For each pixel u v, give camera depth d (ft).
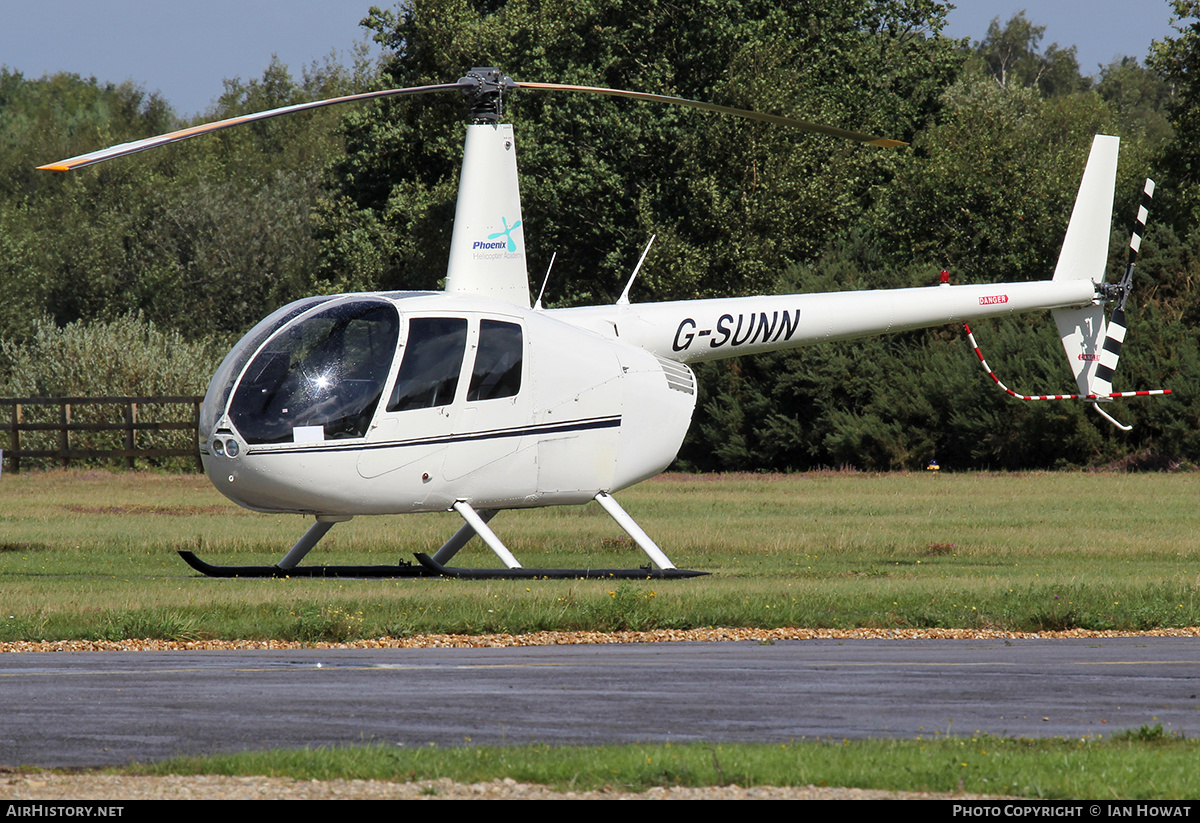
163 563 205.36
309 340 172.86
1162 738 80.48
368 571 189.78
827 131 184.85
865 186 592.19
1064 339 230.89
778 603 145.07
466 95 187.42
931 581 171.22
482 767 71.20
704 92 557.33
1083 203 226.79
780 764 71.82
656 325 201.36
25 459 427.33
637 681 103.04
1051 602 145.18
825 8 588.91
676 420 196.44
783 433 505.66
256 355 172.45
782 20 555.28
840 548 231.50
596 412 187.52
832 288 506.89
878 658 117.70
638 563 211.20
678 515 299.99
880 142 185.26
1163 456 458.91
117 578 179.52
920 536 247.29
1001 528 266.16
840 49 590.96
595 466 188.34
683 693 97.50
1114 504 328.29
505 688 99.30
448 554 196.44
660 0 547.49
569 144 545.44
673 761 71.82
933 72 638.53
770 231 530.68
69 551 221.46
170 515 286.87
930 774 69.77
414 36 582.76
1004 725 86.69
